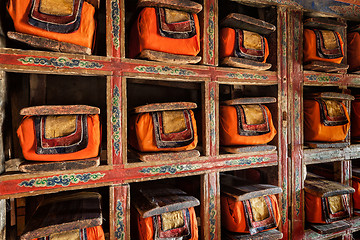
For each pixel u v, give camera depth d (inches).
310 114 102.0
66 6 62.1
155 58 72.7
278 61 96.3
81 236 64.6
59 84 92.0
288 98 98.5
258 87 111.4
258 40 88.5
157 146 72.5
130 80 95.5
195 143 79.0
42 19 59.4
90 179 69.2
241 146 87.4
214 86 84.9
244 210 83.4
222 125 88.6
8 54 61.7
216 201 85.3
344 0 108.8
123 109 72.7
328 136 100.7
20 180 62.6
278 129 96.0
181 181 106.3
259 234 85.4
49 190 65.0
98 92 97.7
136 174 74.4
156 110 74.0
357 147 114.3
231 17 83.0
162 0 71.9
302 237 101.0
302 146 101.2
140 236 72.5
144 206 73.3
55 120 62.7
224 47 86.5
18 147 83.5
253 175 113.6
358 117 114.9
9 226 73.2
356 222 112.5
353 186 115.6
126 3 98.6
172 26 72.3
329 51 99.4
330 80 107.2
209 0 84.1
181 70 79.5
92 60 68.9
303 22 102.3
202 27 83.0
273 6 97.4
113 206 71.6
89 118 66.7
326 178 125.0
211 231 84.2
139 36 72.6
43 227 60.0
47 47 61.4
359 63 111.1
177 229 73.3
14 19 58.6
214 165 84.9
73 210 70.6
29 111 60.1
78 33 63.9
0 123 64.1
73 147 63.2
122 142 72.9
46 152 61.0
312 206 100.1
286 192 97.8
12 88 82.5
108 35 70.9
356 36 112.2
